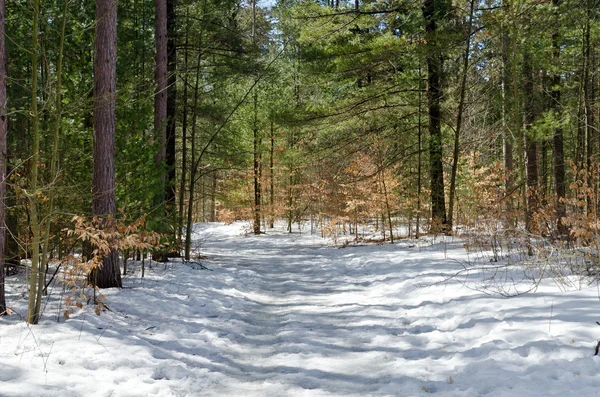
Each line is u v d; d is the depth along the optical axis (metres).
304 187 24.84
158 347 5.63
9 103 9.79
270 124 25.70
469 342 5.50
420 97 17.53
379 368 5.05
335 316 7.42
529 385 3.99
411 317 6.92
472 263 10.18
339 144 19.55
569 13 10.91
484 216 11.45
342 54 17.45
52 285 8.78
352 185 18.58
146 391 4.31
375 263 12.14
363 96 18.56
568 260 8.57
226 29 15.88
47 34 9.16
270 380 4.84
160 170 10.79
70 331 5.82
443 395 4.16
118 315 6.90
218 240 26.12
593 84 15.63
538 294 6.65
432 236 16.61
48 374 4.36
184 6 14.93
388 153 18.78
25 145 9.92
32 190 5.96
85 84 8.92
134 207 9.71
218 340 6.20
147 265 12.34
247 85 24.72
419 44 15.88
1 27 6.23
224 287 9.93
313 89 24.77
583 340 4.73
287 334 6.47
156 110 12.55
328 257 15.17
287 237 25.14
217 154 18.02
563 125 11.77
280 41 23.47
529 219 10.80
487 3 12.06
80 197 8.20
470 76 17.69
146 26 14.18
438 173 16.95
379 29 20.41
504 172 12.59
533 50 11.60
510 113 14.16
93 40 9.26
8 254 10.16
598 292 6.41
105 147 8.26
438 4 15.66
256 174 26.98
